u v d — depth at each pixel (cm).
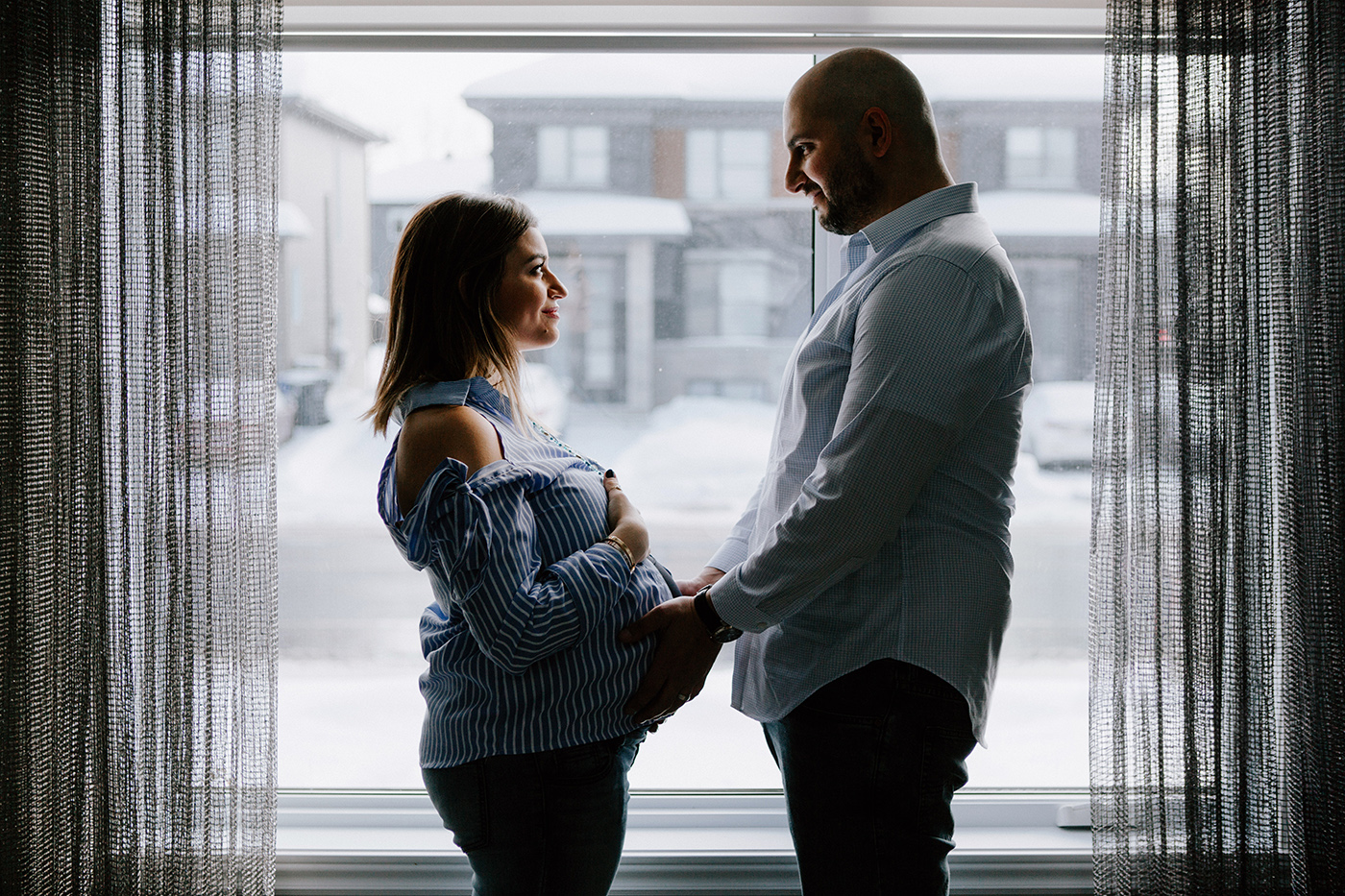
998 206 174
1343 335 137
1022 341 125
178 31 134
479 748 116
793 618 129
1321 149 136
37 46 133
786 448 136
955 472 125
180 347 135
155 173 135
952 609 123
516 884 117
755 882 162
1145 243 139
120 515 136
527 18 163
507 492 114
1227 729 139
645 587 127
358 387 174
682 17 164
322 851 161
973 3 160
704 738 179
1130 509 141
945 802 125
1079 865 161
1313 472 138
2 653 135
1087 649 180
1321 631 138
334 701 178
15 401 134
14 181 133
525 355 174
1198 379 137
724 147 172
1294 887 141
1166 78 137
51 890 136
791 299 175
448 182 172
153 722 137
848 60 134
